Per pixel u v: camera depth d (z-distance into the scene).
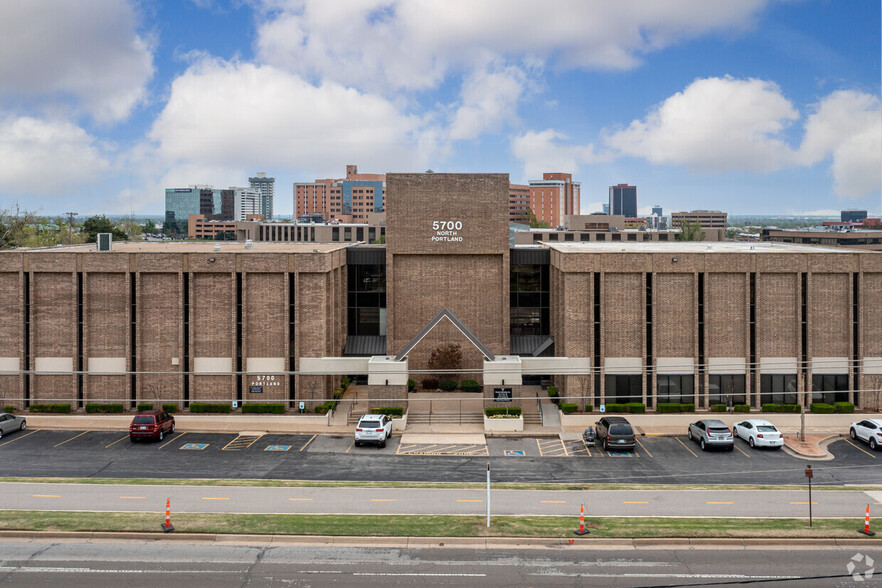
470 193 57.88
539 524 29.92
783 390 51.16
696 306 50.62
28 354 51.19
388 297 57.78
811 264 50.56
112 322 51.12
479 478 37.69
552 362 51.09
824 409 49.91
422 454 42.78
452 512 31.78
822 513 31.48
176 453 42.47
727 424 48.75
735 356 51.06
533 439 46.38
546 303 60.12
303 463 40.66
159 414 45.59
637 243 71.06
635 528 29.33
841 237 170.88
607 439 43.06
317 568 25.98
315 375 50.75
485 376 48.62
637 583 24.80
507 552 27.53
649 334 51.34
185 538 28.62
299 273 50.50
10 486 35.50
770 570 25.78
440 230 57.91
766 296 50.88
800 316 50.69
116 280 50.94
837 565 26.22
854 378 51.12
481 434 47.31
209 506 32.44
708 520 30.38
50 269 50.62
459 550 27.73
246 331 50.56
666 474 38.56
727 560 26.70
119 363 51.06
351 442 45.38
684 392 51.47
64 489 35.03
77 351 50.97
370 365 49.38
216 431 47.38
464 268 58.53
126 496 33.94
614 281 51.06
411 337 58.66
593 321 50.88
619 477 38.03
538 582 24.88
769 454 42.66
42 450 42.62
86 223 131.12
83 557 26.84
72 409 50.91
